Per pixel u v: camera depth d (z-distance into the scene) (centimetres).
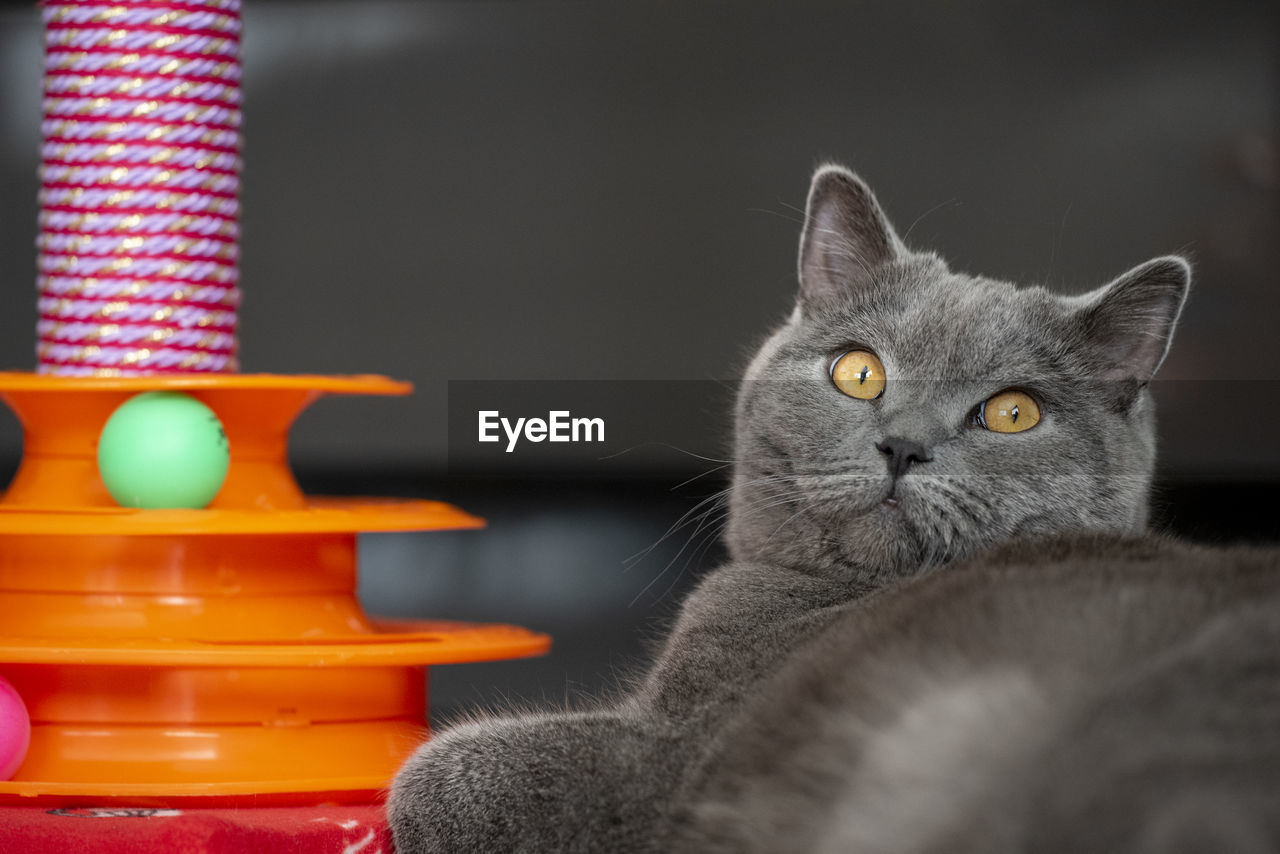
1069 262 247
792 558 94
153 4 101
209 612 97
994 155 249
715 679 91
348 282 258
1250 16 243
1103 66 247
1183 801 71
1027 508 92
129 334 100
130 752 95
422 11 257
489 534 217
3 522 93
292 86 257
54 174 101
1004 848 73
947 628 81
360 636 99
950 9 249
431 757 89
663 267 256
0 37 261
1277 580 80
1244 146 243
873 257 98
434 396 255
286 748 96
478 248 258
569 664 177
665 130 256
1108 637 78
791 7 253
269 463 101
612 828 86
